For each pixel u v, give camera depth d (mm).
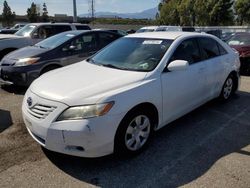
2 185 3541
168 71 4637
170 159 4141
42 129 3768
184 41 5250
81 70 4758
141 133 4254
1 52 10461
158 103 4426
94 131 3631
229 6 42781
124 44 5410
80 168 3904
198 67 5328
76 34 8438
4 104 6559
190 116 5777
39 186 3527
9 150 4348
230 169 3887
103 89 3939
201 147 4500
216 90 6113
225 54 6371
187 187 3512
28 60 7551
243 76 10180
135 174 3783
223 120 5598
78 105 3688
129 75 4379
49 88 4078
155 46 5027
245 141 4719
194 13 46156
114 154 4098
